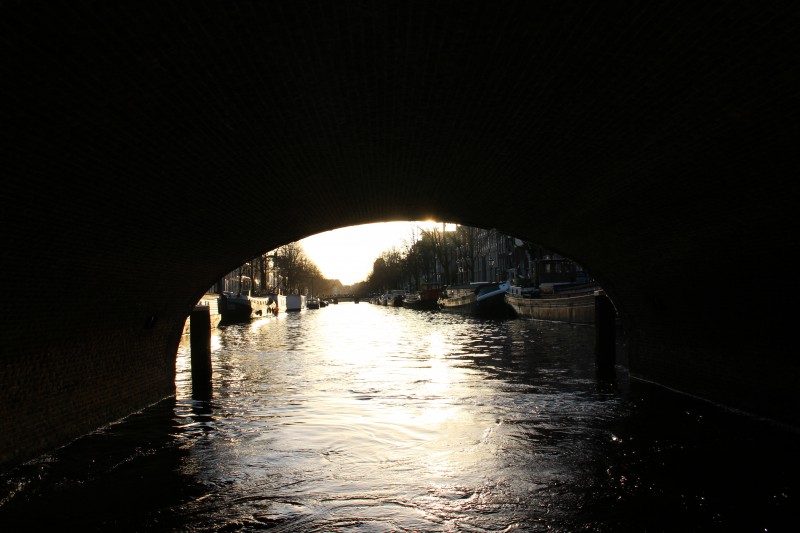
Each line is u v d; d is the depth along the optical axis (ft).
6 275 23.22
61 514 21.79
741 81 19.69
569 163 29.94
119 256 29.91
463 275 234.58
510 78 22.03
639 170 28.30
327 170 31.99
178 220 31.24
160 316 39.63
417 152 30.58
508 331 97.50
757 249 29.48
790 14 16.24
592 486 23.88
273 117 23.71
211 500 23.07
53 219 23.25
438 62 20.74
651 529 20.18
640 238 36.47
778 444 28.58
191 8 16.10
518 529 20.30
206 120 22.48
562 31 18.83
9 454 25.48
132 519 21.39
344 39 18.85
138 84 18.61
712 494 22.90
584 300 95.61
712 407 36.14
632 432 31.04
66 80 16.99
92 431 32.42
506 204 40.16
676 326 40.75
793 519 20.80
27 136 18.47
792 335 30.12
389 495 23.38
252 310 157.58
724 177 25.81
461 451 28.60
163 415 36.45
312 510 22.08
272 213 37.27
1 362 24.61
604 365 50.31
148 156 23.36
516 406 37.40
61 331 28.55
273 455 28.40
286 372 54.85
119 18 15.51
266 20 17.31
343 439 30.91
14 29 14.43
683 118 22.79
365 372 54.03
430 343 81.51
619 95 22.35
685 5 16.84
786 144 22.09
